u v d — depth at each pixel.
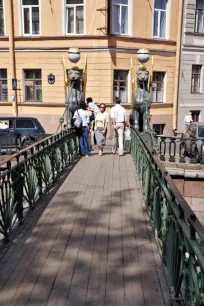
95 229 4.56
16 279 3.32
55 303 2.95
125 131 11.38
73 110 10.55
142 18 18.03
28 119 13.94
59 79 17.91
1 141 11.38
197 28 20.20
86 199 5.89
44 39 17.70
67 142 8.90
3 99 18.80
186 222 2.64
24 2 17.75
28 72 18.36
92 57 17.42
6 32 17.95
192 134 12.61
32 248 3.98
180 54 19.53
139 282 3.28
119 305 2.93
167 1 18.73
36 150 5.83
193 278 2.27
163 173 3.71
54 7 17.42
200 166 8.79
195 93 20.48
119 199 5.91
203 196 8.96
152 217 4.73
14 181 4.48
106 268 3.54
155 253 3.89
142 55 10.91
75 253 3.86
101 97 17.59
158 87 19.38
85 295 3.07
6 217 4.11
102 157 10.23
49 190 6.46
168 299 3.02
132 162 9.38
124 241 4.19
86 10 17.16
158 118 19.20
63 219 4.92
